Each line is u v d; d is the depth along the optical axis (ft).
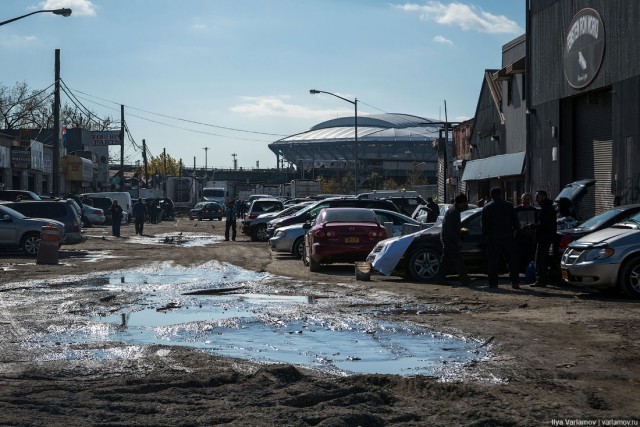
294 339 34.58
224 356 30.55
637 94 85.92
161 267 75.10
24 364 28.66
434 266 60.95
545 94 111.75
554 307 44.68
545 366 28.22
